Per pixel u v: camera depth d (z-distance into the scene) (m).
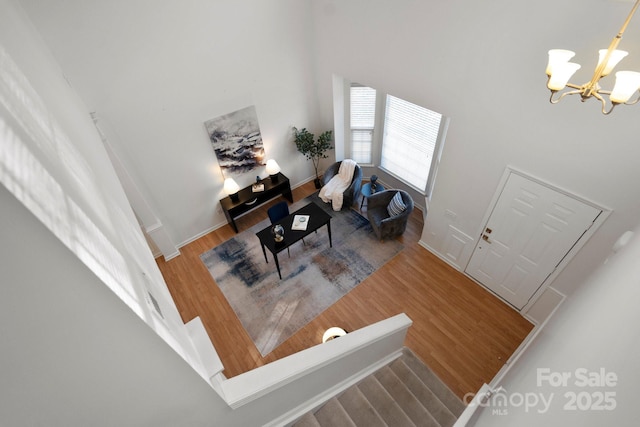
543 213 3.42
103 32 3.62
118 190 2.93
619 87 1.77
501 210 3.82
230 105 5.07
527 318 4.22
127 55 3.88
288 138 6.19
